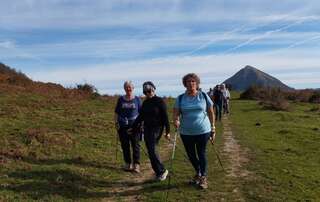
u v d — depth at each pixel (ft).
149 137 40.57
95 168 44.57
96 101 113.50
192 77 37.83
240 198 36.83
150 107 40.37
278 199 36.86
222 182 41.27
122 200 35.94
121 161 48.83
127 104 44.32
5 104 82.99
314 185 41.83
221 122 94.12
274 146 62.44
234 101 166.81
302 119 102.73
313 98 168.14
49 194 35.83
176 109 38.34
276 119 101.19
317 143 67.00
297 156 55.77
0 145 48.88
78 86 127.24
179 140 67.56
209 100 38.29
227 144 63.62
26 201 33.88
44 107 87.20
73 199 35.42
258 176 43.73
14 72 131.54
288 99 174.91
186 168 46.57
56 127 64.80
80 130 64.28
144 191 38.24
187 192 38.06
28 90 107.14
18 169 41.29
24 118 70.44
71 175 41.14
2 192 35.27
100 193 37.40
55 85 124.57
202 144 38.29
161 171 41.19
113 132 66.08
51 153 48.29
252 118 103.30
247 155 54.60
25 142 51.24
